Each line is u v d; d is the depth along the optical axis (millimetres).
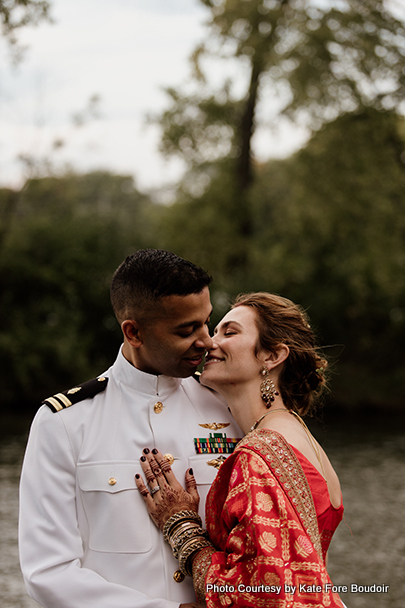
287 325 1898
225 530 1610
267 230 17500
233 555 1494
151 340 1762
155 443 1811
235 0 14688
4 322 14531
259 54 14852
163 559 1694
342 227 16031
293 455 1618
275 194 17453
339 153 15484
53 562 1630
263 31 15211
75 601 1595
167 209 17688
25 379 13914
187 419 1911
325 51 14430
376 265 15758
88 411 1800
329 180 15703
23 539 1688
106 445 1761
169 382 1894
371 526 6980
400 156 15633
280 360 1864
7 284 14844
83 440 1758
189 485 1783
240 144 16578
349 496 8188
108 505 1694
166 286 1699
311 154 15875
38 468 1719
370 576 5578
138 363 1879
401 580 5480
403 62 14117
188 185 17609
